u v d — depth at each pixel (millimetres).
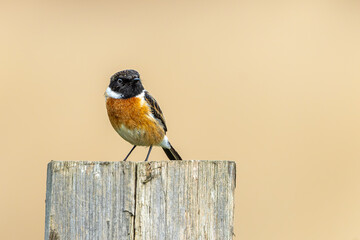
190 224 7488
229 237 7605
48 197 7523
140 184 7395
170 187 7477
